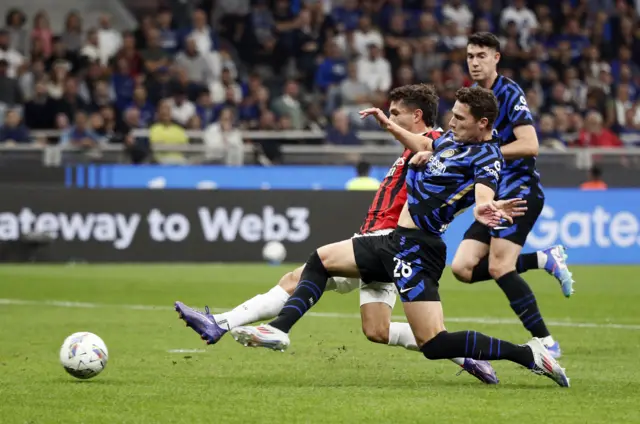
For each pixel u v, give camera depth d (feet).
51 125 208.64
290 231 180.75
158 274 161.07
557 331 104.83
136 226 176.96
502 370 78.18
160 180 191.83
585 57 254.06
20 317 112.06
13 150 186.39
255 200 179.93
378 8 249.96
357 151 199.31
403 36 245.65
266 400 63.46
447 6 253.44
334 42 233.35
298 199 181.06
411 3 252.83
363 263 69.26
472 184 67.10
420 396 65.31
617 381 72.79
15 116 199.00
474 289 149.18
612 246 191.42
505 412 59.67
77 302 126.72
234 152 196.65
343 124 205.98
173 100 214.69
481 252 84.58
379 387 69.41
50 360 81.46
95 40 226.38
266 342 67.46
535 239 187.32
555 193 188.55
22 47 233.96
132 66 222.89
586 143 221.25
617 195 191.62
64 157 189.06
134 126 207.51
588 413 59.62
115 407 60.95
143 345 90.99
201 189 178.60
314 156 199.00
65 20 249.14
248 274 161.99
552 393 66.95
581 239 189.98
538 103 238.68
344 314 117.80
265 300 71.72
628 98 253.03
